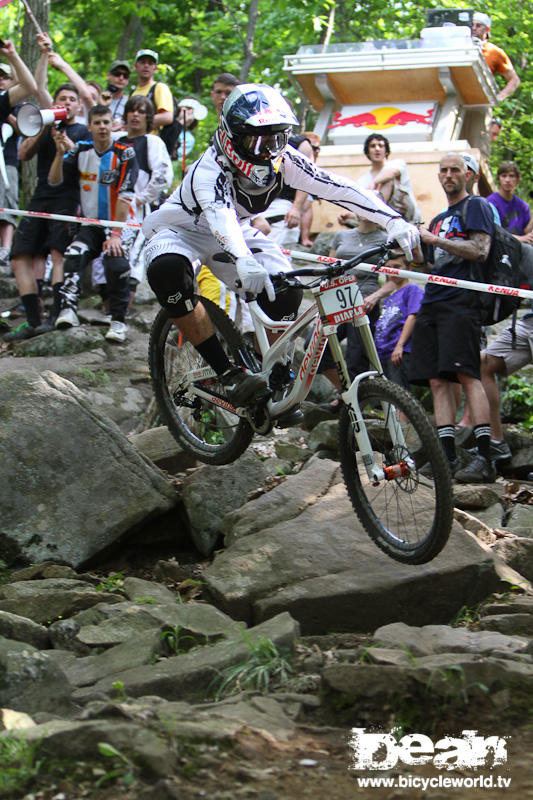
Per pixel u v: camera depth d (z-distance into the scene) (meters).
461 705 3.00
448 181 5.82
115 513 4.82
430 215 9.55
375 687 3.06
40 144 7.97
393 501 4.25
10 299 8.80
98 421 5.03
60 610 4.07
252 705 3.11
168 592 4.32
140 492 4.91
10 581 4.54
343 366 3.99
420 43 9.99
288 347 4.32
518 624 3.81
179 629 3.69
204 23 15.71
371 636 3.94
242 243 3.96
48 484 4.81
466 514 4.76
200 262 4.63
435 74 9.94
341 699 3.09
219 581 4.16
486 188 10.17
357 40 15.76
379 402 4.03
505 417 7.16
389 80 10.19
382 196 6.85
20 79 8.10
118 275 7.68
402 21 15.58
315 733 2.97
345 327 6.52
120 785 2.56
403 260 6.41
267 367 4.28
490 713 3.00
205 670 3.33
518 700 3.02
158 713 2.94
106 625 3.79
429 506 4.20
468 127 10.73
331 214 9.62
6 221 9.38
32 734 2.70
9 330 8.23
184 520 5.03
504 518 5.21
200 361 4.79
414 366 5.93
